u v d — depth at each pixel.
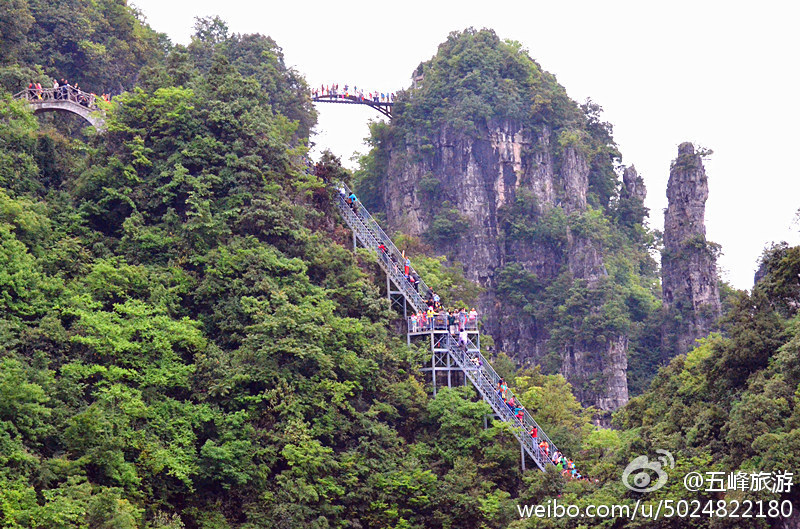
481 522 82.38
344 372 88.00
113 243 93.19
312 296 90.44
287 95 157.25
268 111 106.38
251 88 105.75
